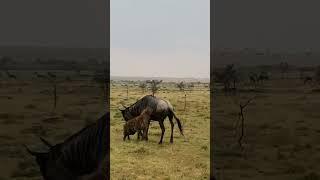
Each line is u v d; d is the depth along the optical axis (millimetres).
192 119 33844
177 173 13078
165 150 18000
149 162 14734
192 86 105938
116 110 39312
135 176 12625
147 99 22234
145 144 20125
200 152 16984
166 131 26891
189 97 63875
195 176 12609
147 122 21766
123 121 30203
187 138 22484
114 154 16219
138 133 21656
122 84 127188
